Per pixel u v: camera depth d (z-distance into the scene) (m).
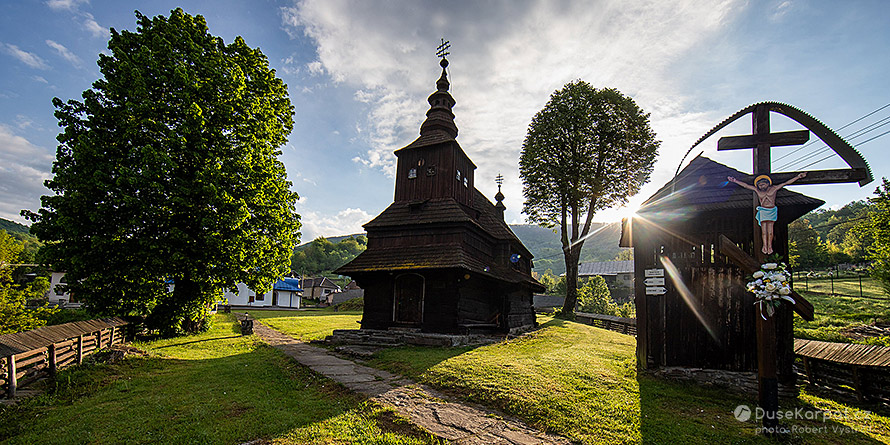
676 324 10.45
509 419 7.52
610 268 73.94
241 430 6.80
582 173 33.25
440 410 7.94
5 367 8.78
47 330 10.56
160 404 8.31
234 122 18.53
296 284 59.88
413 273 18.41
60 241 17.06
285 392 9.37
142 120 16.14
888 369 8.58
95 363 11.73
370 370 11.80
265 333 22.39
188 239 16.72
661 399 8.56
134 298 17.30
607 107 33.25
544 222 36.97
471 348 15.19
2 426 7.23
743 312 9.89
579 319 33.62
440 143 22.00
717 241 10.35
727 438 6.69
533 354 12.62
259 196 18.94
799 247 62.22
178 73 16.61
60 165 17.03
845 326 25.50
